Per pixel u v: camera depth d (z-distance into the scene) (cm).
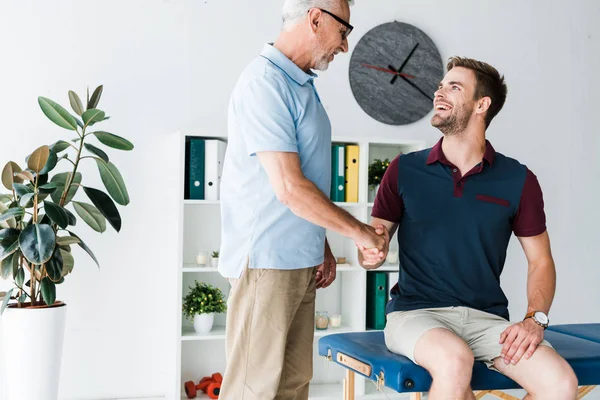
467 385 194
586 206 421
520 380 205
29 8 339
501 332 211
